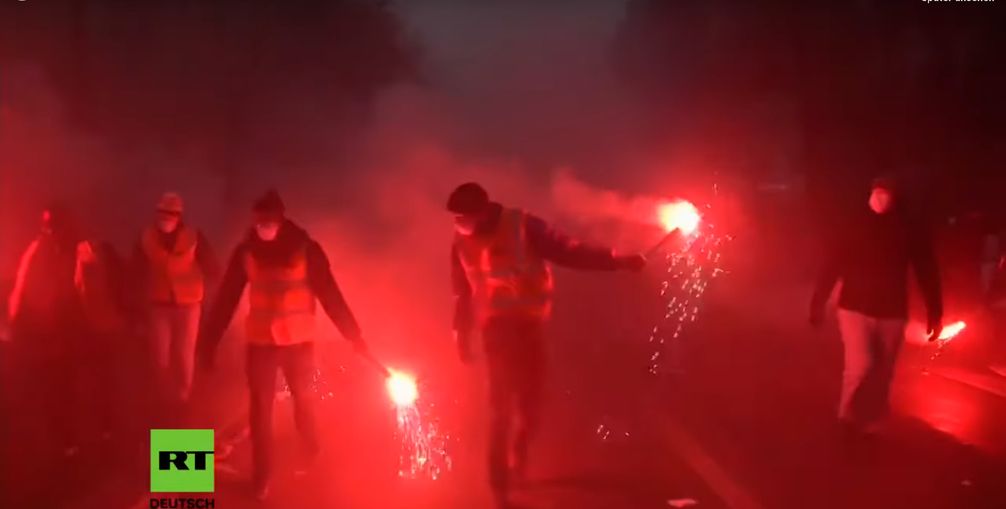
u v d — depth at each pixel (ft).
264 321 22.31
